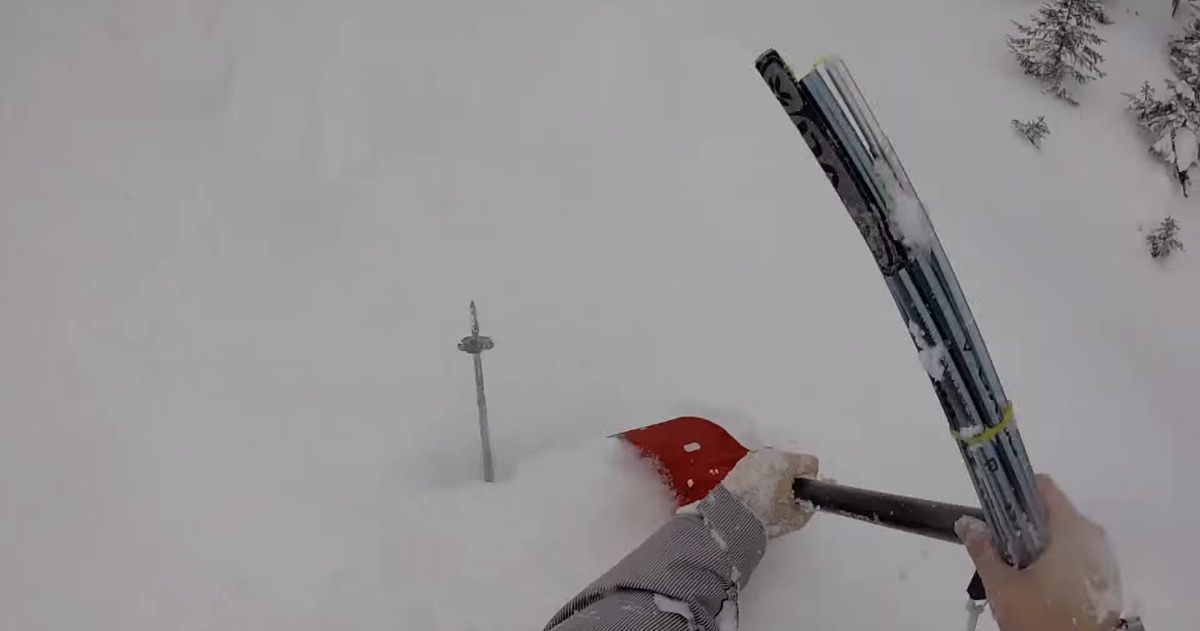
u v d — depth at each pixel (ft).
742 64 8.64
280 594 4.67
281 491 5.16
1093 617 2.06
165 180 6.97
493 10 8.77
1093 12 10.73
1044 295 7.26
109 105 7.43
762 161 7.70
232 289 6.31
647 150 7.71
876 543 4.99
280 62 7.95
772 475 4.35
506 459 5.43
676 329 6.33
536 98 8.04
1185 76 10.61
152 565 4.79
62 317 5.99
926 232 2.08
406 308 6.33
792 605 4.71
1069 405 6.24
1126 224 8.98
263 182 7.07
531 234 6.95
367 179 7.22
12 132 7.09
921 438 5.70
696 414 5.73
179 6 8.29
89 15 8.09
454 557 4.81
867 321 6.48
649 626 3.61
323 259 6.62
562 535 4.91
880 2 10.60
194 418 5.51
